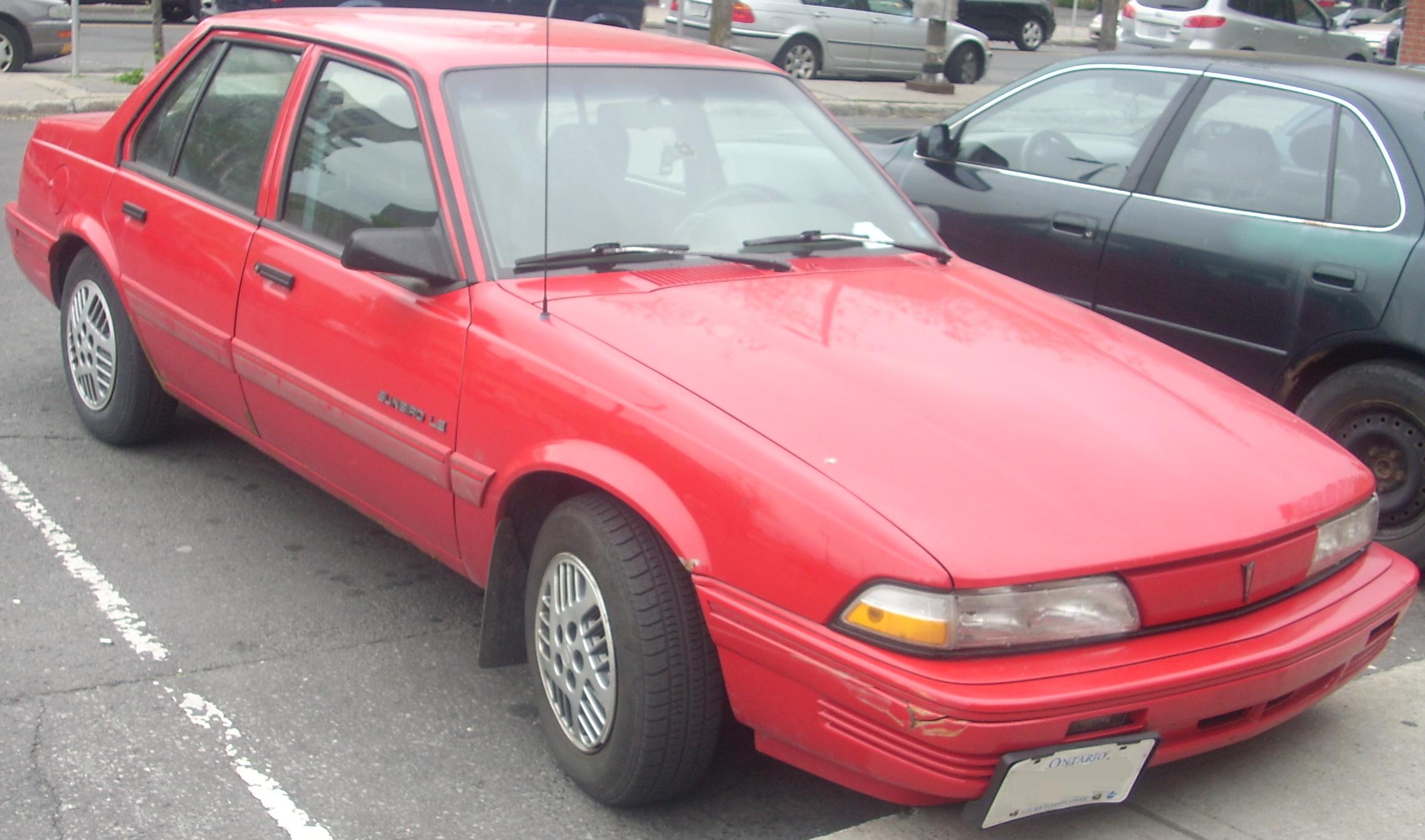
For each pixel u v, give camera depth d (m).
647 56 4.25
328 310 3.90
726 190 4.04
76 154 5.29
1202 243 5.40
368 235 3.45
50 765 3.30
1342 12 35.00
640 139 3.99
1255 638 2.90
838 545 2.73
